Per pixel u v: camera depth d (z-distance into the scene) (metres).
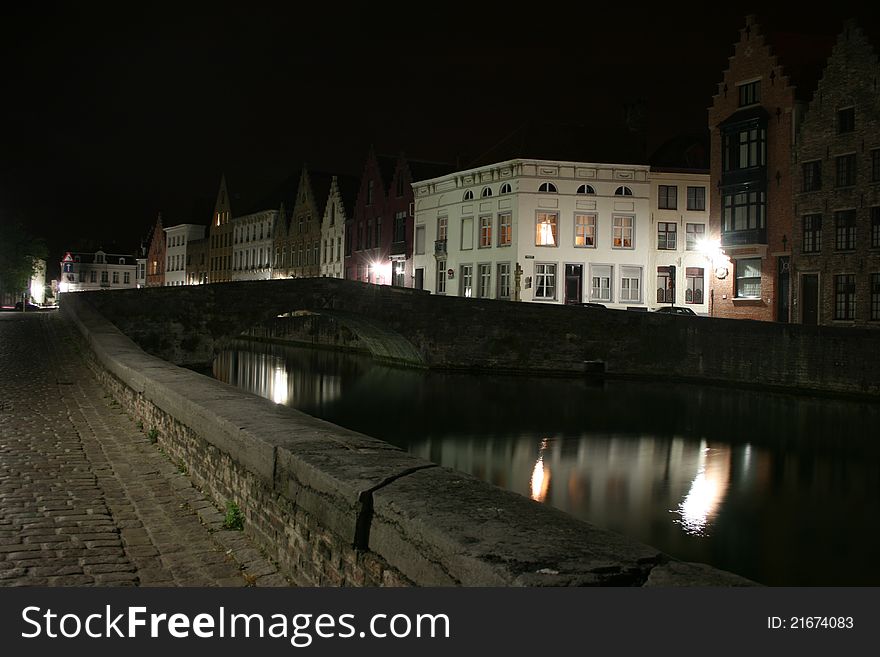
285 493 5.47
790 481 22.42
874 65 34.28
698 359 36.84
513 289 45.12
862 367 29.89
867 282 34.44
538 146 46.09
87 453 9.30
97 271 121.31
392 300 40.88
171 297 38.97
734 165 40.84
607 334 39.50
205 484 7.51
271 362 50.16
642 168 45.66
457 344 41.47
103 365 15.41
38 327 34.16
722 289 41.47
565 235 45.22
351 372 44.00
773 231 38.84
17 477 7.93
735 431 28.34
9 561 5.55
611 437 27.92
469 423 30.16
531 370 40.53
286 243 76.06
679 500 20.58
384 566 4.13
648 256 45.84
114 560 5.70
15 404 12.77
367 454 5.36
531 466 24.22
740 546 16.94
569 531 3.65
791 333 32.56
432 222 52.41
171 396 9.07
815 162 36.84
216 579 5.39
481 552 3.37
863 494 20.94
